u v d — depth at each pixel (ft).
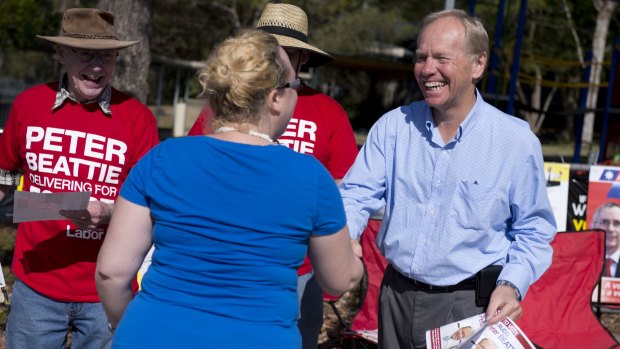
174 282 7.55
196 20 85.40
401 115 10.75
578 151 56.24
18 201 9.95
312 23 78.69
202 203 7.52
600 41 110.11
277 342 7.49
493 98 49.90
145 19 25.48
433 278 10.37
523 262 10.02
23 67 102.47
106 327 11.60
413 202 10.50
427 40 10.07
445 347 9.48
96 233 11.36
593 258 17.99
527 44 111.04
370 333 16.85
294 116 12.90
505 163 10.18
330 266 7.94
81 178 11.18
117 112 11.32
